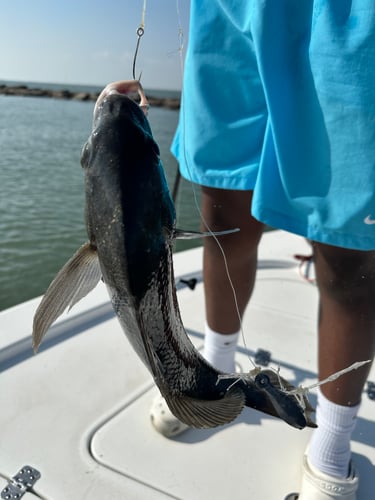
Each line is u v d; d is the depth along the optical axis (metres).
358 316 1.58
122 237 1.00
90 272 1.17
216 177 1.81
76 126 27.80
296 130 1.55
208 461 1.89
